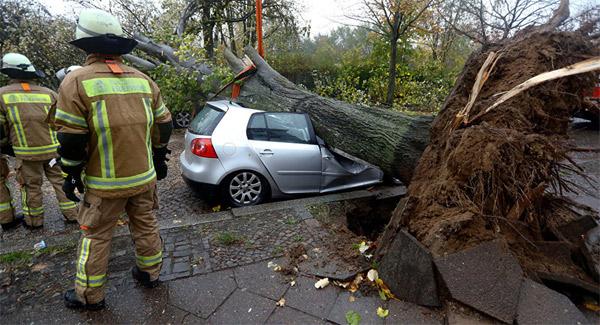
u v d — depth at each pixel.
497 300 1.96
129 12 11.75
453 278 2.04
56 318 2.18
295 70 12.93
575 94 2.53
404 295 2.24
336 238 3.10
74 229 3.73
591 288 2.19
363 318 2.12
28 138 3.43
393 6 8.07
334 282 2.46
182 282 2.51
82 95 1.88
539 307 1.94
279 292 2.38
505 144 2.22
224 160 4.04
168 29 9.79
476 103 2.67
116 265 2.74
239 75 5.80
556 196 2.61
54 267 2.74
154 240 2.40
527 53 2.72
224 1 12.52
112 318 2.18
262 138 4.24
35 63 9.96
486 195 2.32
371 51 11.59
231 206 4.20
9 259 2.83
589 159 5.96
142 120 2.10
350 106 4.36
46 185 5.25
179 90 7.90
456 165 2.41
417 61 12.00
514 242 2.34
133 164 2.08
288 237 3.13
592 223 2.52
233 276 2.57
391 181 5.09
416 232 2.38
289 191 4.41
